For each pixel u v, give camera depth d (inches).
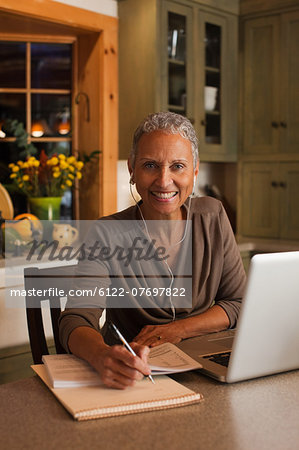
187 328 58.2
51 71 132.6
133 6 128.6
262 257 40.6
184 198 59.0
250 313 41.3
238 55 148.7
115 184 134.1
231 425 36.0
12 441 33.7
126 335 62.9
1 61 128.4
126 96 132.0
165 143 56.4
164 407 38.6
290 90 141.7
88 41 131.3
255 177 149.8
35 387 42.7
